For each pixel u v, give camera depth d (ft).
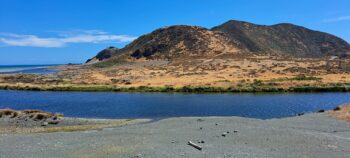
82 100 218.79
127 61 639.35
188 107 184.03
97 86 288.51
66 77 383.65
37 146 85.15
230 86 267.39
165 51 651.25
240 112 166.91
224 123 117.29
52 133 102.89
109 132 103.60
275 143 87.51
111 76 382.63
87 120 136.56
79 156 76.02
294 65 416.87
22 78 372.79
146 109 178.91
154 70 432.66
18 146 85.05
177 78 335.06
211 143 86.84
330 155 77.41
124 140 90.74
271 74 347.97
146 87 277.23
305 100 206.80
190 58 577.84
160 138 92.99
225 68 413.39
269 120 125.80
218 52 614.75
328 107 180.65
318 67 394.73
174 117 144.36
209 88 261.85
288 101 203.21
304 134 97.66
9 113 138.10
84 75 405.39
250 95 235.40
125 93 258.16
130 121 134.82
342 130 106.52
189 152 77.87
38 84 317.01
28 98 231.50
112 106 190.80
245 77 328.49
